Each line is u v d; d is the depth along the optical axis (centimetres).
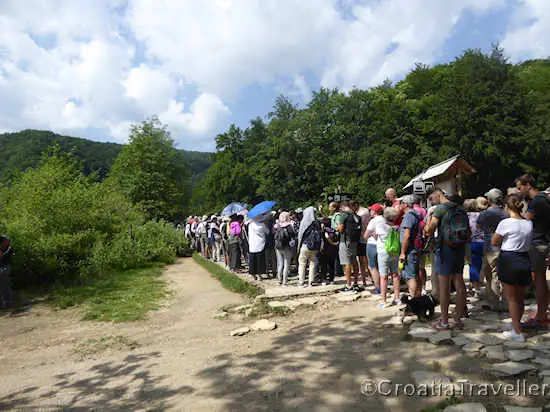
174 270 1516
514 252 404
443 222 454
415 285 538
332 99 4856
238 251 1178
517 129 2812
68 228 1277
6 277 859
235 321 658
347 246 748
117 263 1428
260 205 964
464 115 2945
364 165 3812
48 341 606
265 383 367
